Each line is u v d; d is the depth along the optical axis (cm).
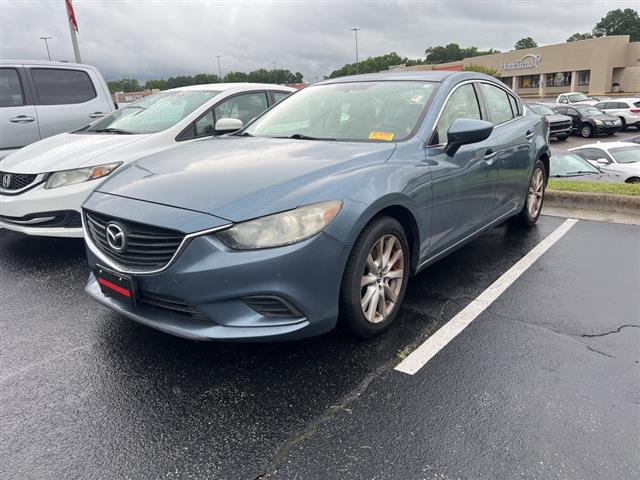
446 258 462
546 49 5278
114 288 287
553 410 249
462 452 223
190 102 580
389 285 326
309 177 283
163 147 513
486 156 407
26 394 276
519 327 332
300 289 263
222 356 307
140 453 230
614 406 251
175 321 272
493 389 267
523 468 213
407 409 254
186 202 270
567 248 477
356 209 280
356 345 314
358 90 409
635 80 4809
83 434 243
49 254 512
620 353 298
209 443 235
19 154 518
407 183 316
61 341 332
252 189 271
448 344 313
